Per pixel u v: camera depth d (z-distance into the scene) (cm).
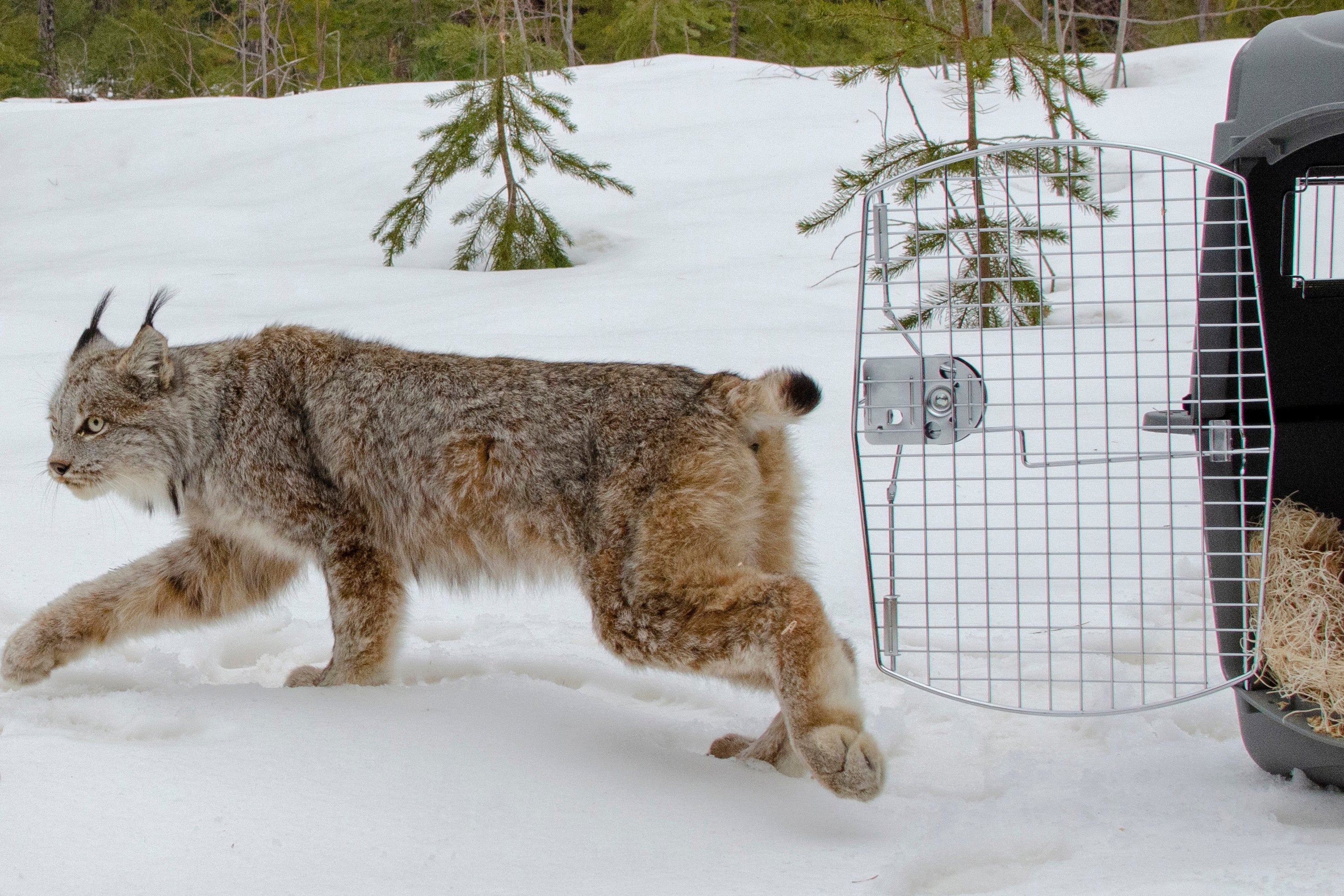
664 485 325
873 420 302
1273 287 327
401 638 385
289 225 1383
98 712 332
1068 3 1948
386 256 1203
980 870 255
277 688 365
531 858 255
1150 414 327
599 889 239
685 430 329
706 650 310
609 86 1812
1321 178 324
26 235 1400
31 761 280
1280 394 329
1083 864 248
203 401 399
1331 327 324
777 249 1076
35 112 1967
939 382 298
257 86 2939
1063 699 378
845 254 1030
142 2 3017
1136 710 285
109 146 1764
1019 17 1842
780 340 758
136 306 979
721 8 2434
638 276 998
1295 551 306
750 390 329
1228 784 304
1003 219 781
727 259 1059
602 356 723
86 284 1080
